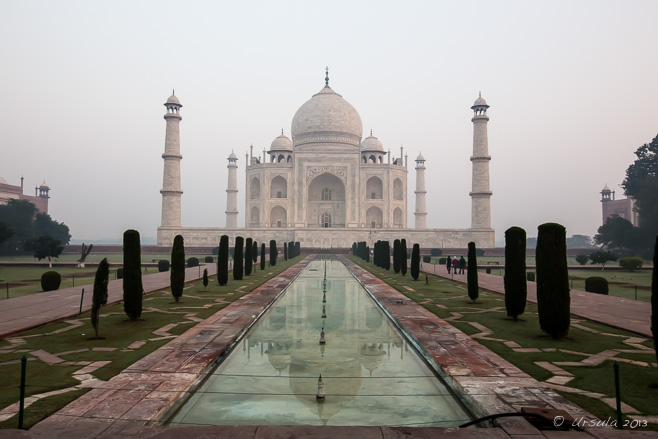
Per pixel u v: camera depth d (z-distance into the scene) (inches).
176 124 3831.2
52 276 1378.0
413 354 690.2
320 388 496.7
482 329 805.2
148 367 562.3
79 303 1079.6
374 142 5128.0
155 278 1707.7
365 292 1424.7
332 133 4808.1
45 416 404.8
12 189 4972.9
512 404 436.8
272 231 4035.4
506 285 900.6
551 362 587.8
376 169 4579.2
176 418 445.7
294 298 1283.2
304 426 368.8
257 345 738.8
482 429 370.0
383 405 482.9
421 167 5260.8
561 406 431.2
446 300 1173.1
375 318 987.3
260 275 1894.7
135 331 779.4
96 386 489.4
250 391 521.0
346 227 4402.1
